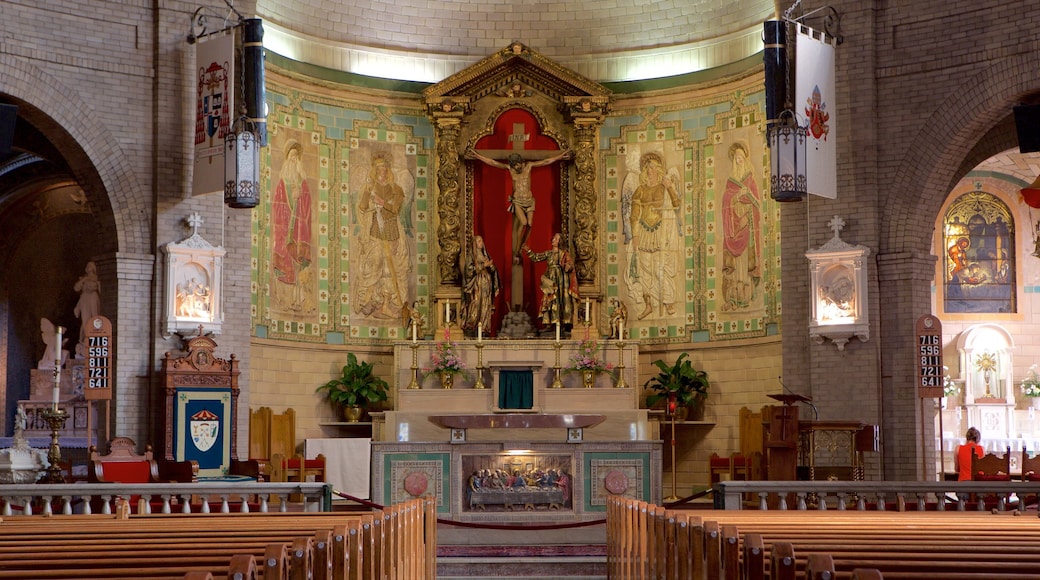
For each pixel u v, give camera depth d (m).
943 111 21.84
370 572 8.77
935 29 21.98
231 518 12.61
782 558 6.54
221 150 21.38
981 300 28.09
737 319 25.86
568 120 27.45
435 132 27.50
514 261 26.97
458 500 20.33
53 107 21.52
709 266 26.48
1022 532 9.53
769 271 25.19
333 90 26.75
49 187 26.92
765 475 21.30
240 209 23.30
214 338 22.64
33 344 27.00
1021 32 21.09
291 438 24.70
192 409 21.48
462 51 28.03
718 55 26.70
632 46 27.75
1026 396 27.58
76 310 25.06
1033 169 27.73
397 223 27.44
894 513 13.23
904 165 22.12
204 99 21.78
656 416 25.94
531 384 25.86
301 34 26.30
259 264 24.91
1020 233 28.14
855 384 22.08
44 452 19.28
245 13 23.23
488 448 20.45
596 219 27.19
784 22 20.81
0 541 9.01
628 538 13.45
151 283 22.20
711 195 26.56
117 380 21.77
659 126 27.34
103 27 22.09
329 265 26.52
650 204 27.34
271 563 6.60
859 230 22.28
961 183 28.20
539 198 27.44
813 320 22.34
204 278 22.38
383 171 27.33
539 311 26.92
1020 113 20.17
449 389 25.81
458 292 27.02
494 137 27.45
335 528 8.26
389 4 27.48
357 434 26.64
